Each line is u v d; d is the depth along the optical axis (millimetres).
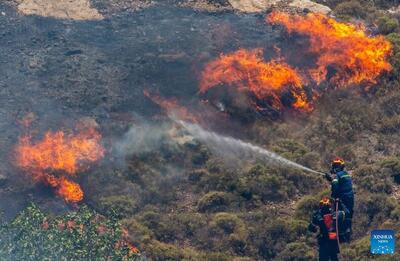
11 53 116000
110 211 84250
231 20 124250
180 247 81812
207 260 77812
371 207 83875
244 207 87812
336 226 56875
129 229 82188
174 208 88750
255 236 81312
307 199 85812
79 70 111750
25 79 110188
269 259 79688
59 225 76562
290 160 93688
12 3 126875
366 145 97375
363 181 88938
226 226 83000
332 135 99438
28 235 73500
